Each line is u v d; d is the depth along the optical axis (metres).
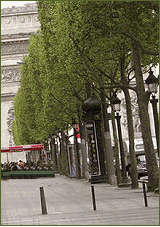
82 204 38.97
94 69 54.88
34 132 111.06
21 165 117.75
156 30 38.00
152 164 41.09
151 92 39.44
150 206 32.47
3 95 164.50
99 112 62.66
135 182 48.53
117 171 56.78
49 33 67.25
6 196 57.28
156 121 39.84
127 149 82.25
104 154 63.16
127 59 56.38
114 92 56.91
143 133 41.22
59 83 65.75
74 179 80.31
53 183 75.25
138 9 36.28
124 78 48.75
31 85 95.88
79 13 43.78
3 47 161.50
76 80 61.81
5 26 159.75
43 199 34.56
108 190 50.78
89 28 40.91
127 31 38.16
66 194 51.53
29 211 37.72
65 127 86.31
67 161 87.06
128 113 48.78
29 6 159.50
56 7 60.09
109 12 37.97
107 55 47.97
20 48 161.12
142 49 38.69
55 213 34.22
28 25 159.25
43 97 84.12
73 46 53.00
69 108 74.94
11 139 168.25
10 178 104.56
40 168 97.50
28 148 111.81
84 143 72.25
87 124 63.16
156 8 36.06
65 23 52.94
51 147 115.06
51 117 82.12
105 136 58.16
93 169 63.41
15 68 162.38
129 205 34.47
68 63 55.97
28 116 111.19
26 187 71.38
